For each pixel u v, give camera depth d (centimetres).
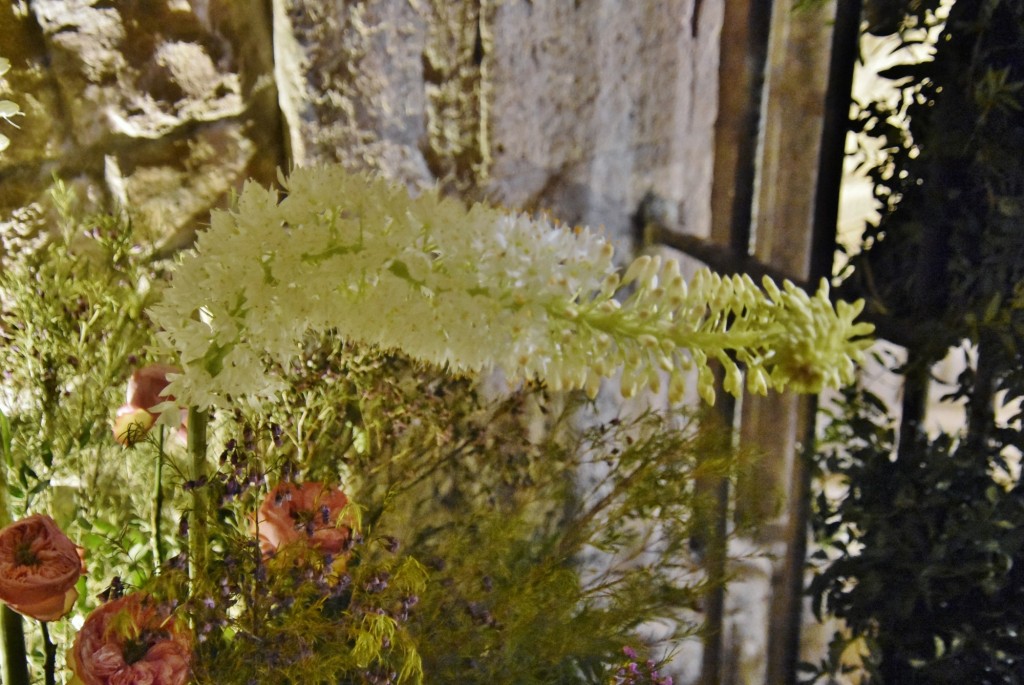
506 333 94
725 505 143
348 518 114
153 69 126
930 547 142
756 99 135
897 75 135
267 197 94
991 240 133
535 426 137
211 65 127
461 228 94
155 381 113
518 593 118
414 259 94
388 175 130
